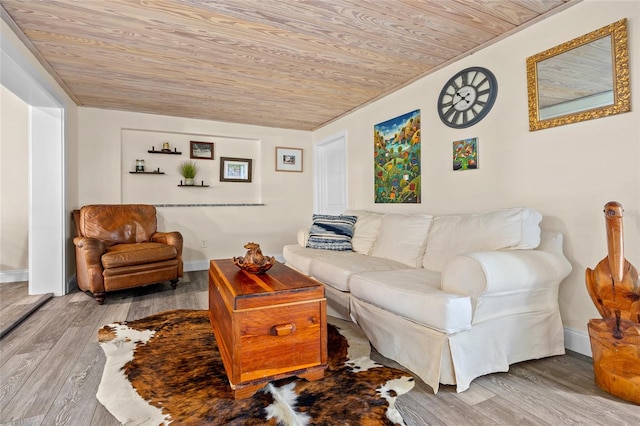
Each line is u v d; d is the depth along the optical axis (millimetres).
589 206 1859
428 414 1354
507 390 1529
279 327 1524
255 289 1567
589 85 1839
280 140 5023
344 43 2398
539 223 2094
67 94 3422
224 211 4668
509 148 2279
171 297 3164
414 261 2479
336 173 4707
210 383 1600
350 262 2506
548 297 1840
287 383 1595
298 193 5156
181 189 4508
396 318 1804
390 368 1754
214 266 2217
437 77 2867
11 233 3766
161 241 3607
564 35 1958
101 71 2873
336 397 1474
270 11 1997
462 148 2631
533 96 2115
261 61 2697
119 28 2191
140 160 4203
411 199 3178
